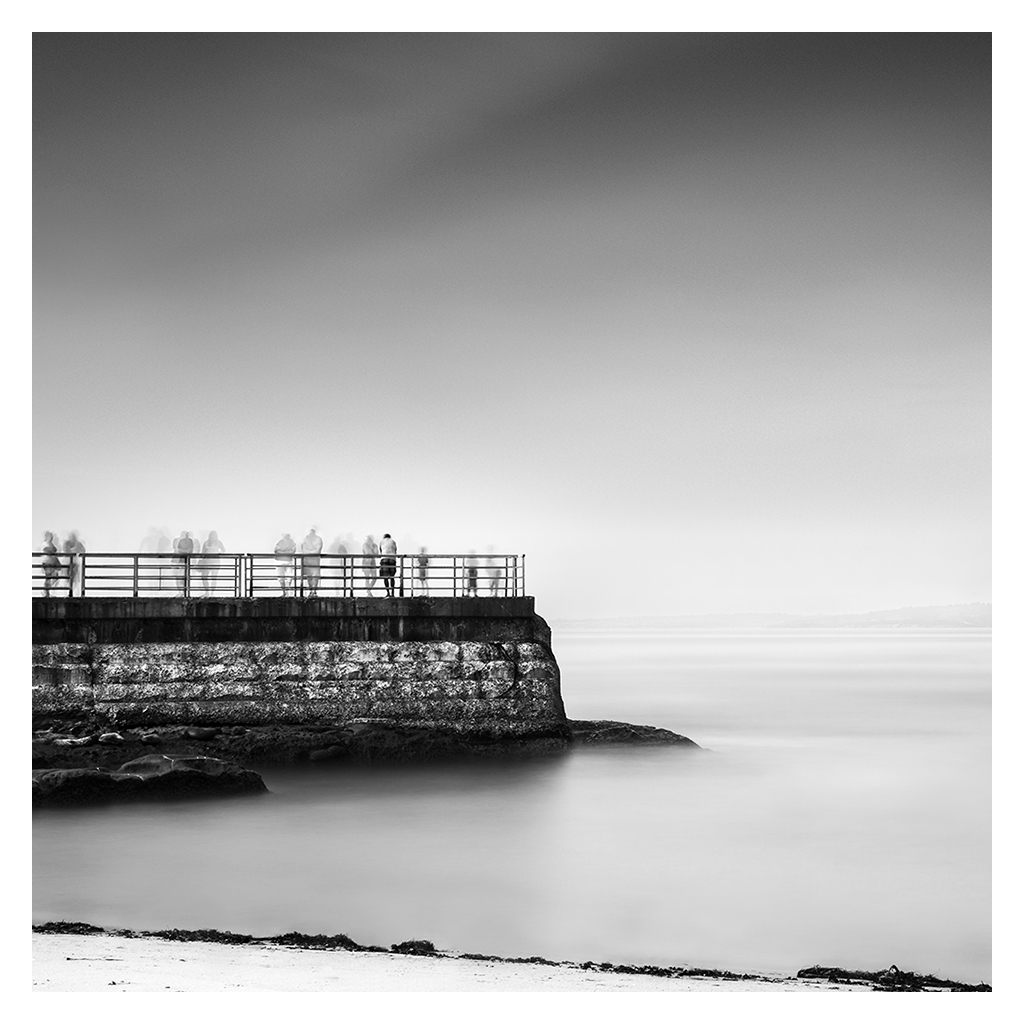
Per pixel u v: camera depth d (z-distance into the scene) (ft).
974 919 75.31
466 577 117.08
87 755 99.96
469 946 68.13
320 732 107.86
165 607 109.91
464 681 112.88
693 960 67.21
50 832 88.53
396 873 82.07
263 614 111.24
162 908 72.90
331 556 114.62
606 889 80.12
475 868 83.97
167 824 90.84
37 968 56.75
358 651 111.86
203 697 109.50
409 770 107.55
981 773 122.21
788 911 76.38
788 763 125.59
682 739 124.06
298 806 97.04
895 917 75.56
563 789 105.81
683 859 87.56
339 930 70.28
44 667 107.34
